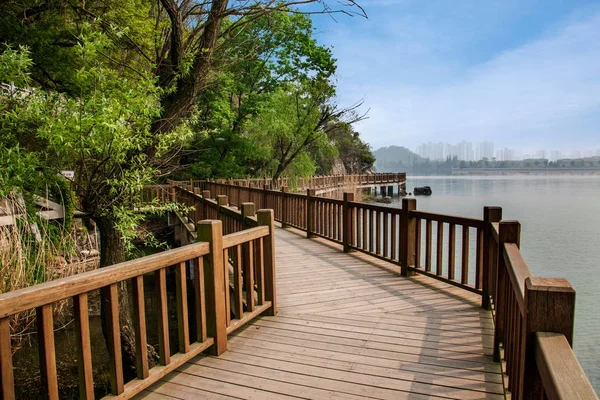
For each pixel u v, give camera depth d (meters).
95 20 5.15
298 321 3.92
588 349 6.93
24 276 5.83
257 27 10.82
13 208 6.52
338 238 7.61
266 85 21.98
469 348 3.23
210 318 3.17
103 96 4.37
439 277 5.03
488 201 34.53
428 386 2.68
